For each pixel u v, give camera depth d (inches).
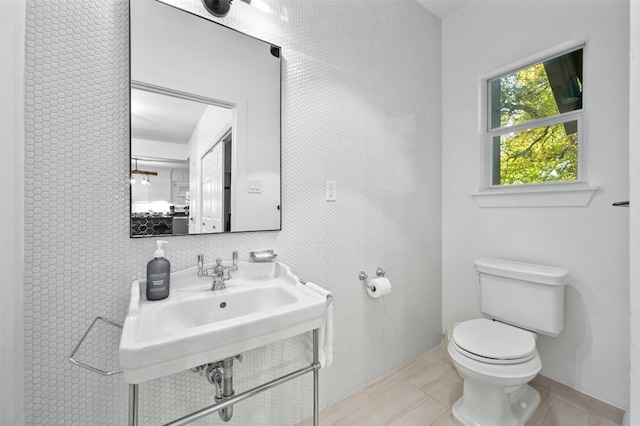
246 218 47.5
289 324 33.0
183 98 42.0
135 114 38.4
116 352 37.4
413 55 74.6
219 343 28.3
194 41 42.8
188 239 42.6
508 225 68.1
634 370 22.1
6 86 26.1
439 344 81.3
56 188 33.6
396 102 70.4
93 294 35.9
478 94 74.0
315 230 56.0
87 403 35.8
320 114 56.6
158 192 40.1
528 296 57.8
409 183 73.4
